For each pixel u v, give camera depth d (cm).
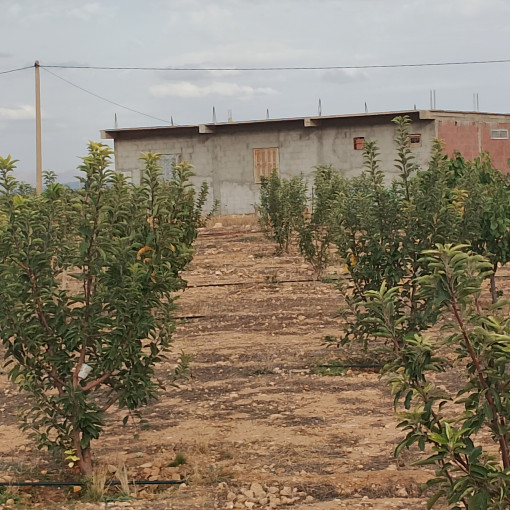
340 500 670
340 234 1112
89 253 723
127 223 739
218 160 3938
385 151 3659
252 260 2262
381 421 880
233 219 3478
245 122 3841
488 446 768
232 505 668
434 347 455
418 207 1056
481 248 1339
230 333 1374
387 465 747
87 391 746
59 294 739
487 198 1273
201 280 1953
